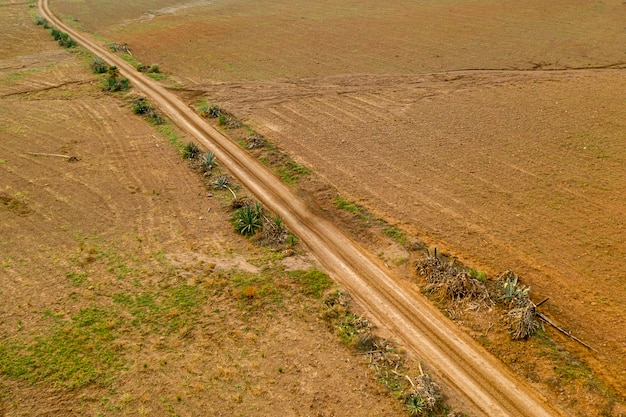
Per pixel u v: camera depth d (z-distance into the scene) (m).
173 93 33.50
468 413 12.27
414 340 14.35
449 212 19.59
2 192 21.81
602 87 30.53
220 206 20.86
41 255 17.91
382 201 20.53
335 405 12.45
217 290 16.16
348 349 14.05
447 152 24.12
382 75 35.59
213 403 12.50
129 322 14.95
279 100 31.64
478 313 15.04
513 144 24.53
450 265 16.53
